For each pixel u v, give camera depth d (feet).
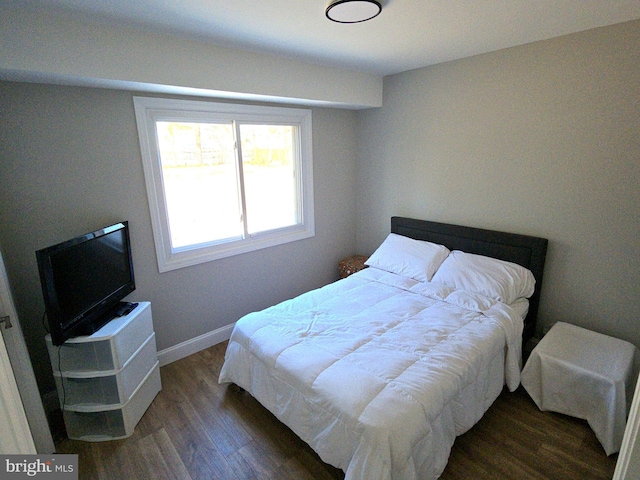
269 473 5.77
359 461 4.61
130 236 7.98
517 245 8.59
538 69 7.75
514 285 7.95
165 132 8.35
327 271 12.76
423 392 5.07
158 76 6.72
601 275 7.59
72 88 6.81
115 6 5.28
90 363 6.30
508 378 7.03
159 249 8.46
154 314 8.70
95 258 6.63
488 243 9.18
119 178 7.64
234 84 7.78
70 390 6.40
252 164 10.11
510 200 8.79
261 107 9.70
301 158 11.13
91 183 7.29
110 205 7.61
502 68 8.30
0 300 5.42
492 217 9.23
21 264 6.68
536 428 6.55
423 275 9.28
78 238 6.14
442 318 7.30
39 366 7.06
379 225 12.51
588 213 7.57
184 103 8.28
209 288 9.61
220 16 5.78
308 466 5.89
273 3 5.27
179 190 8.81
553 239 8.18
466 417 5.89
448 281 8.69
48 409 7.19
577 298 8.02
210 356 9.37
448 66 9.33
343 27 6.39
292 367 5.90
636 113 6.69
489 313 7.34
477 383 6.12
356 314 7.68
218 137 9.27
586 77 7.14
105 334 6.17
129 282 7.77
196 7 5.39
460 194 9.83
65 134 6.84
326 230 12.37
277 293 11.31
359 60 8.89
